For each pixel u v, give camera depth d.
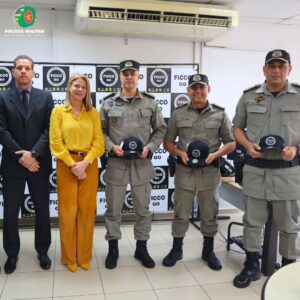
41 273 2.64
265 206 2.53
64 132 2.51
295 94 2.40
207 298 2.35
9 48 3.53
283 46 4.20
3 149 2.56
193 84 2.62
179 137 2.81
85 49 3.67
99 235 3.48
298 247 2.77
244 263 2.71
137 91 2.74
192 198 2.79
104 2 3.09
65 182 2.56
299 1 3.30
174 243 2.89
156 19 3.25
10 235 2.63
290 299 1.05
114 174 2.69
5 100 2.51
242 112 2.60
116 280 2.56
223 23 3.38
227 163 3.35
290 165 2.41
